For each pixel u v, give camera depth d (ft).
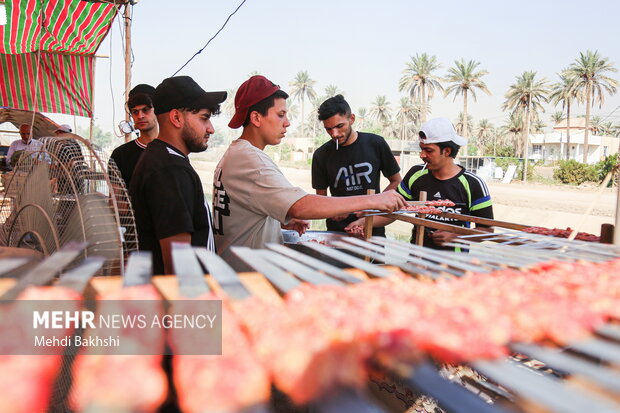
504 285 3.72
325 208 7.47
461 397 2.28
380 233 11.66
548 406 2.14
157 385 2.28
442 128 10.40
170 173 6.61
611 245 5.83
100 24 24.27
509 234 6.84
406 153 118.52
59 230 5.69
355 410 2.19
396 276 3.89
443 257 4.93
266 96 8.01
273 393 6.93
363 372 2.46
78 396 2.40
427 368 2.53
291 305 3.07
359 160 13.38
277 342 2.59
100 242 5.15
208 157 212.84
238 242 7.90
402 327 2.73
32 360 2.40
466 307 3.13
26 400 2.14
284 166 189.47
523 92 200.44
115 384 2.21
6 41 23.98
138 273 3.57
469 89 201.87
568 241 6.09
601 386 2.40
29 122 30.22
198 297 3.12
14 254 5.78
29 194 6.35
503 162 151.23
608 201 66.39
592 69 176.14
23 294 2.94
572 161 121.08
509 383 2.39
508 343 2.99
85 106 30.53
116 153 11.66
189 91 7.26
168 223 6.43
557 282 3.85
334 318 2.76
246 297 3.22
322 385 2.35
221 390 2.20
